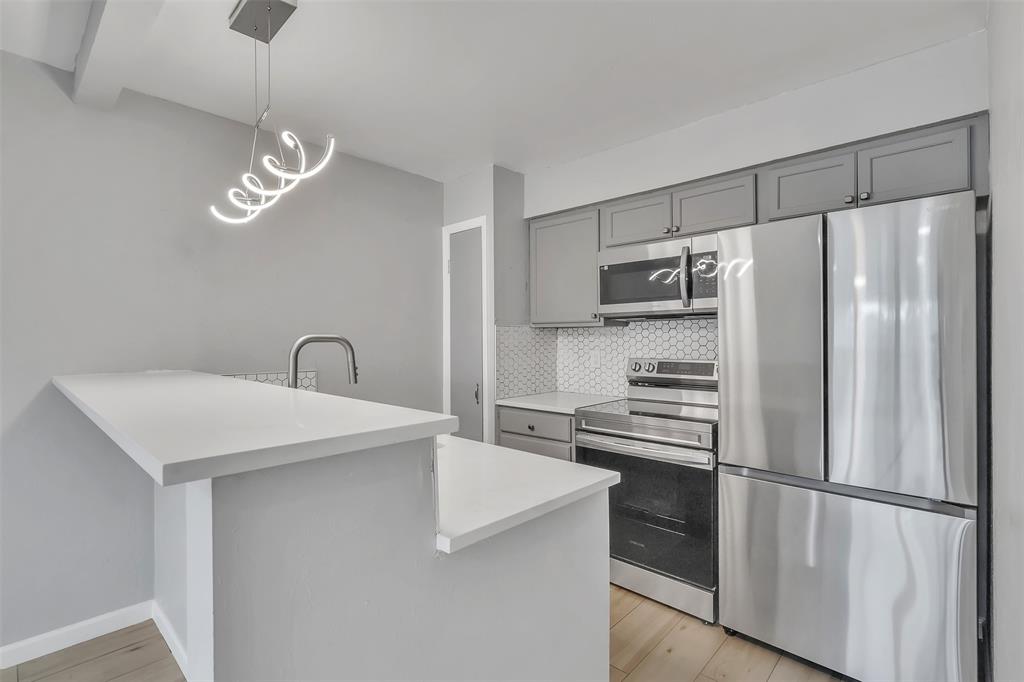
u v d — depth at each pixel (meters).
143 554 2.28
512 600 1.14
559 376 3.75
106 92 2.03
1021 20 0.67
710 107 2.49
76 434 2.11
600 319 3.12
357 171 3.11
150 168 2.30
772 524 2.03
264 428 0.83
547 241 3.42
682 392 2.91
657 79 2.22
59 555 2.07
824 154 2.25
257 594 0.74
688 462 2.32
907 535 1.70
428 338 3.50
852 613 1.82
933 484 1.65
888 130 2.04
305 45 1.95
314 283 2.88
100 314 2.16
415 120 2.63
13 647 1.97
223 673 0.70
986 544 1.60
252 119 2.57
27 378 1.99
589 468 1.39
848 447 1.82
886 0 1.70
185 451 0.67
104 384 1.64
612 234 3.06
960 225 1.60
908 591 1.70
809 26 1.85
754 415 2.07
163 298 2.33
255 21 1.72
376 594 0.88
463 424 3.46
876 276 1.76
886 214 1.74
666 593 2.41
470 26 1.84
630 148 2.93
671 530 2.41
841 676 1.91
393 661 0.91
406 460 0.92
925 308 1.66
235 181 2.57
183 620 1.88
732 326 2.14
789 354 1.97
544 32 1.89
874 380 1.76
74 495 2.10
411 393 3.38
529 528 1.19
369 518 0.87
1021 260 0.66
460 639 1.03
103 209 2.17
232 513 0.71
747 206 2.47
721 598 2.20
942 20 1.80
